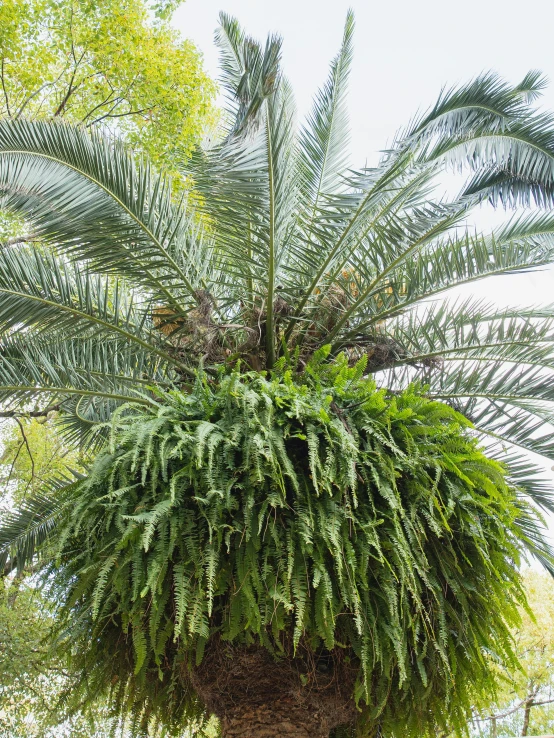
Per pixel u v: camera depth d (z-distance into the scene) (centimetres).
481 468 326
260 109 346
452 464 317
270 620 280
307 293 409
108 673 338
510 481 418
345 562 288
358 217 402
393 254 410
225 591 297
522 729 1157
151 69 907
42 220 379
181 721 364
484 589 323
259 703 318
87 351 418
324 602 278
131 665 340
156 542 286
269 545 289
